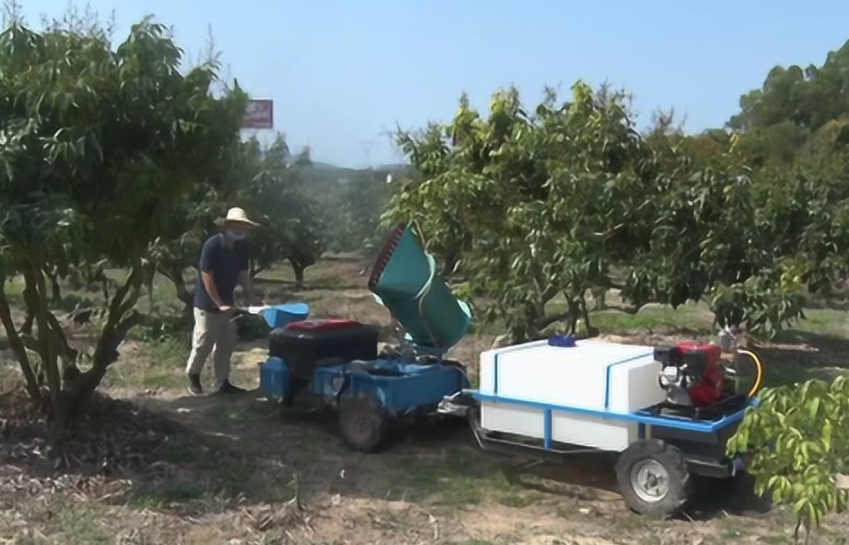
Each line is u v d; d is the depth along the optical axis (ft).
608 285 29.19
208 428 27.30
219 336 31.91
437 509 20.66
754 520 19.71
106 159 20.83
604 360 20.84
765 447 14.49
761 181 43.80
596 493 21.80
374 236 80.28
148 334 41.16
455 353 38.63
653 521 19.53
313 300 64.49
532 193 31.65
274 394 27.81
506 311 30.81
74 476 21.25
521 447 21.74
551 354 21.52
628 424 20.17
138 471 22.00
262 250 58.29
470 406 23.59
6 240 19.12
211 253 31.35
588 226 28.37
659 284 29.04
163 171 20.99
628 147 30.60
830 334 47.88
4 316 23.56
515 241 30.12
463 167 32.63
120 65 21.11
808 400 12.62
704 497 21.03
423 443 26.07
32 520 18.92
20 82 20.29
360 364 26.14
